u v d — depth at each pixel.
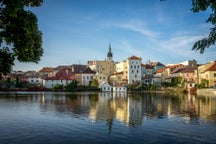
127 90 120.94
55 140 16.20
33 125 21.25
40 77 164.38
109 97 64.38
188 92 96.00
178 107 36.00
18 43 11.63
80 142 15.78
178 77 123.12
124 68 143.62
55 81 134.75
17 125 21.27
